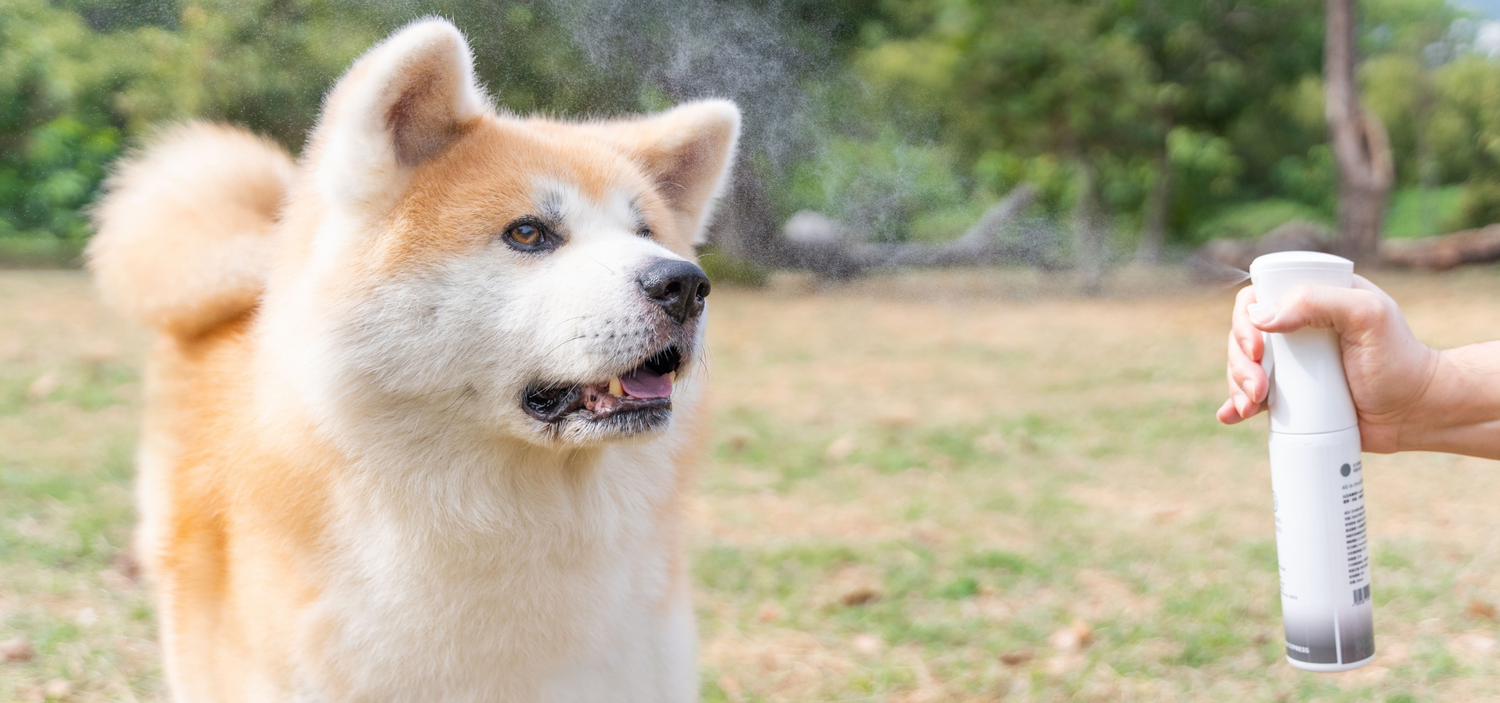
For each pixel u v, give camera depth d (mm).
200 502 2801
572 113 6789
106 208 3334
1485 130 24297
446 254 2537
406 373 2502
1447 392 2430
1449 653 4125
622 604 2717
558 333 2488
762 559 5254
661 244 3020
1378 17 25391
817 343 11406
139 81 10656
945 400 8938
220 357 2957
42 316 10242
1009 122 17812
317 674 2510
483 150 2725
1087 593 4918
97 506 5359
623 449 2723
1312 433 2348
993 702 3949
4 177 13258
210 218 3174
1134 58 18219
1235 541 5547
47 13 11898
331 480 2516
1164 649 4285
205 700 2742
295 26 8547
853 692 4027
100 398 7402
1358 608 2357
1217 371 10078
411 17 7012
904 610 4750
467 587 2545
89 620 4176
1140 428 7965
